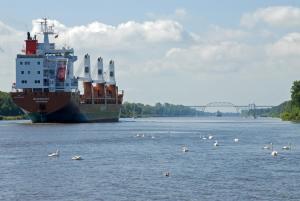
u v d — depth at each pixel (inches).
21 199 3284.9
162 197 3321.9
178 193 3425.2
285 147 6058.1
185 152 5728.3
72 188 3585.1
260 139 7829.7
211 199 3275.1
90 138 7785.4
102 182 3786.9
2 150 5915.4
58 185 3683.6
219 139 7859.3
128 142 7135.8
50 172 4239.7
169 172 4165.8
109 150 5949.8
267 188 3572.8
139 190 3516.2
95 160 4992.6
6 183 3759.8
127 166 4574.3
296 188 3575.3
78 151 5821.9
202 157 5241.1
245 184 3705.7
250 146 6520.7
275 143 6998.0
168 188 3572.8
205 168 4446.4
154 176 4030.5
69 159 5059.1
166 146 6510.8
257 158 5142.7
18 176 4050.2
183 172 4220.0
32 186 3651.6
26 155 5398.6
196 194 3398.1
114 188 3575.3
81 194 3408.0
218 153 5629.9
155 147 6358.3
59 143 6875.0
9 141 7170.3
